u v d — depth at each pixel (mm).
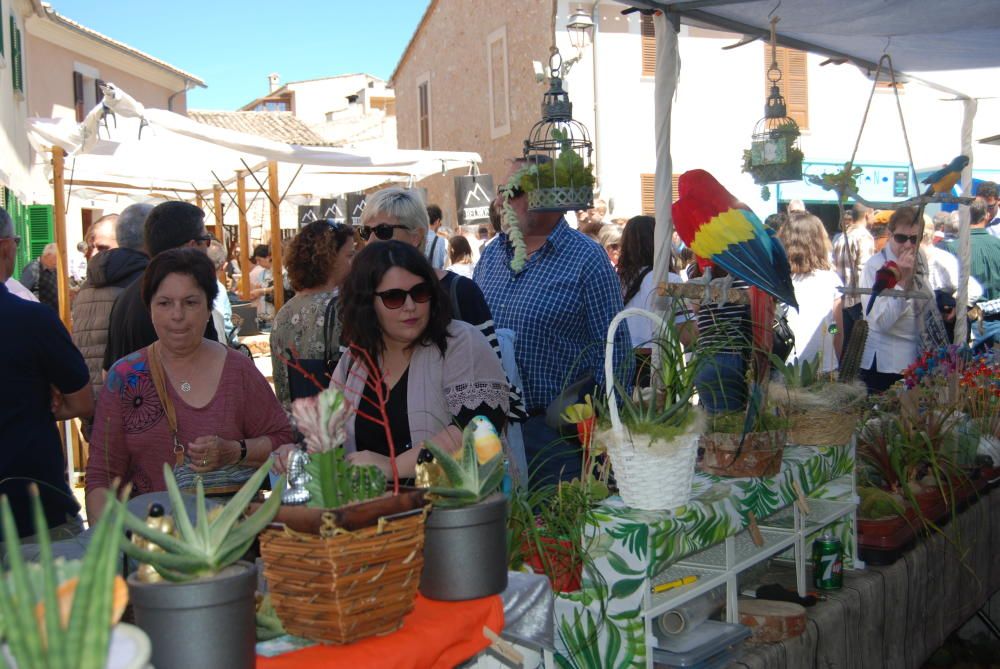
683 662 2559
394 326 2422
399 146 22656
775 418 3002
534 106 16062
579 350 3469
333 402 1641
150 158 9094
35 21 14938
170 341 2625
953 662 4316
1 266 2877
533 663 2266
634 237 4539
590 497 2645
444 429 2439
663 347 2602
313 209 14570
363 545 1551
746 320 2932
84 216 17266
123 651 1116
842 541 3564
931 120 16203
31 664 973
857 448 3891
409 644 1604
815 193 15750
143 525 1384
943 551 3910
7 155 10328
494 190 10805
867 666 3316
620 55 14688
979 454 4426
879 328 5430
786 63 15383
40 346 2791
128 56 18594
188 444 2605
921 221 4879
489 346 2576
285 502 1752
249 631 1419
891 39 5133
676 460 2506
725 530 2738
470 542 1787
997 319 6668
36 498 1014
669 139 3889
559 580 2508
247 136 7895
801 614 2953
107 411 2631
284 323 3570
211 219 19391
